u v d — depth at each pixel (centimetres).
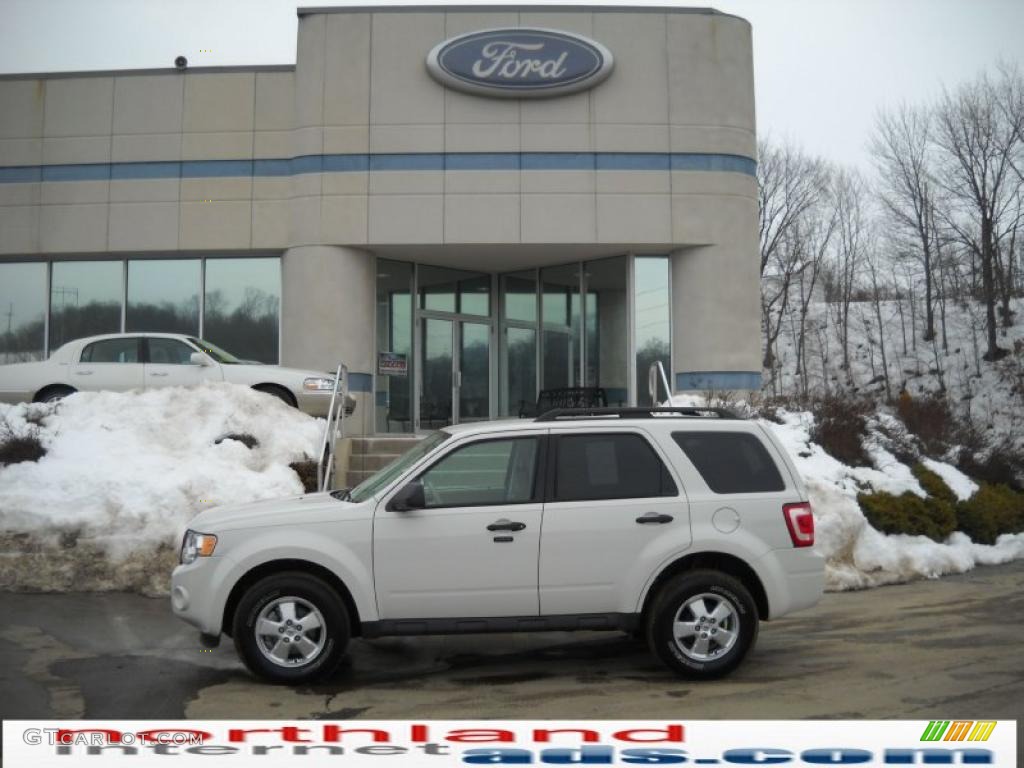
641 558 628
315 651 615
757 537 640
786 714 563
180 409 1185
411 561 620
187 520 973
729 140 1733
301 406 1350
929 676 649
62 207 1744
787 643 755
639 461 649
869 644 750
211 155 1734
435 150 1694
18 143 1756
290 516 628
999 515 1273
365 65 1703
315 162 1695
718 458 655
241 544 620
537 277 1942
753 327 1734
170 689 616
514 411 1956
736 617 630
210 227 1725
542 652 730
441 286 1923
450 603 621
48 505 969
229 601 632
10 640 741
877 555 1061
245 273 1762
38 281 1783
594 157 1703
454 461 646
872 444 1345
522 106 1703
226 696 601
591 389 1748
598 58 1691
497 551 623
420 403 1872
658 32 1728
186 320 1764
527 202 1691
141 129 1745
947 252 3703
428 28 1706
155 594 910
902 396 1997
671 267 1766
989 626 820
